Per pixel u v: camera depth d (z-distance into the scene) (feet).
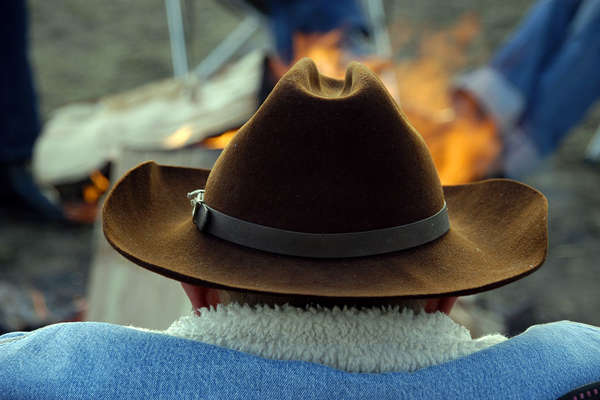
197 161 10.67
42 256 14.20
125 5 30.73
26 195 15.30
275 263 3.54
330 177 3.55
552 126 14.24
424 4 29.78
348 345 3.40
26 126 14.87
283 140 3.58
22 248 14.42
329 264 3.53
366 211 3.56
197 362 3.36
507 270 3.68
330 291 3.33
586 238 15.24
